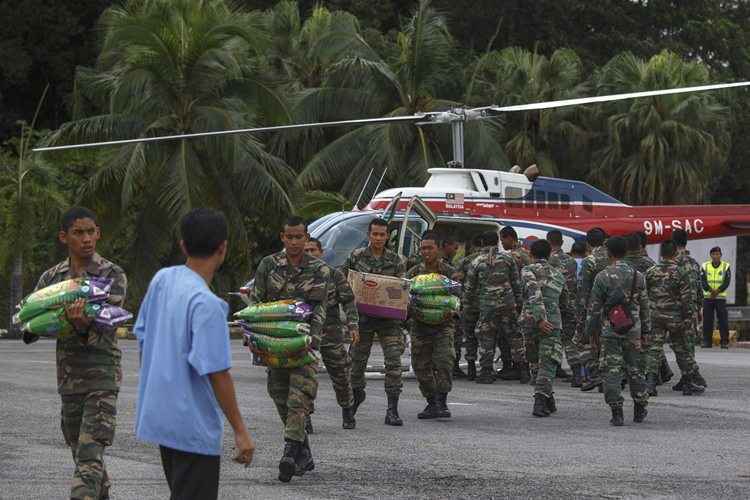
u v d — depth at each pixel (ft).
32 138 124.77
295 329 28.45
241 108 109.60
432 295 40.16
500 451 34.06
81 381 22.79
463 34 177.58
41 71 154.51
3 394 47.52
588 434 38.09
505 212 71.10
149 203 106.52
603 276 40.42
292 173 112.57
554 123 150.10
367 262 40.19
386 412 41.75
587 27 187.52
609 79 154.40
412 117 68.59
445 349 40.96
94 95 119.44
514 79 148.46
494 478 29.53
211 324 17.26
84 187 107.14
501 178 71.26
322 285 30.89
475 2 174.91
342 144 123.75
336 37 128.98
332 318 36.83
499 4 175.32
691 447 35.35
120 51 115.65
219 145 105.70
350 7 161.27
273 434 36.81
